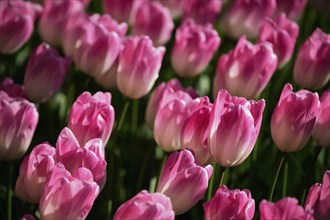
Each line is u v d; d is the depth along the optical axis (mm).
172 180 741
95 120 802
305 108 821
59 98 1129
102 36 956
